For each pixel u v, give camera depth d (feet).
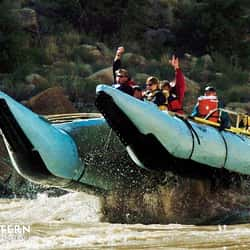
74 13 216.74
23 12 200.13
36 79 170.19
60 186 78.28
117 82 79.00
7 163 120.37
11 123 71.72
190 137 75.31
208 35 226.79
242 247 51.72
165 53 215.10
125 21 219.82
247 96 196.44
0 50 183.42
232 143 80.94
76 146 77.41
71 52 197.26
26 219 73.10
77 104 165.68
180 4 233.76
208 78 205.36
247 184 83.56
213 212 78.38
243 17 232.73
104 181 78.48
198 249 50.75
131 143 72.84
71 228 64.34
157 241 54.75
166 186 77.36
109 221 74.49
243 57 226.58
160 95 78.59
